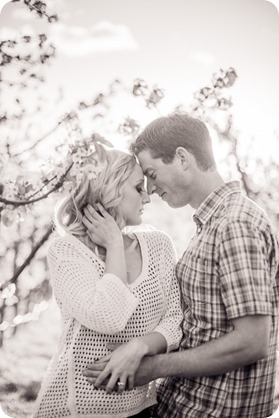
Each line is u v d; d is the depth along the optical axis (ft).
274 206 13.93
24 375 16.46
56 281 6.36
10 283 14.90
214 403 6.34
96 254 6.56
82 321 6.17
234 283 5.99
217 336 6.30
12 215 10.21
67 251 6.43
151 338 6.40
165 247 7.04
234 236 6.05
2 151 12.16
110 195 6.67
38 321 17.65
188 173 6.91
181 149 6.88
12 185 10.29
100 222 6.51
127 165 6.82
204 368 6.07
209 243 6.33
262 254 6.04
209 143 7.04
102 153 6.82
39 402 6.36
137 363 6.17
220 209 6.50
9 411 15.06
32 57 12.72
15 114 13.01
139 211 6.93
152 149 7.01
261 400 6.48
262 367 6.40
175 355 6.19
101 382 6.19
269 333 6.07
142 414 6.72
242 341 5.93
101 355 6.37
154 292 6.64
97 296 6.10
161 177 7.04
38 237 16.30
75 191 6.83
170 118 7.07
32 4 12.67
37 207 14.53
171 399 6.77
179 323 6.75
